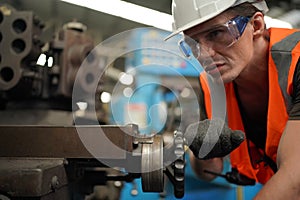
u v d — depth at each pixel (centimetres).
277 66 94
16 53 75
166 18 254
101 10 257
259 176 128
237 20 90
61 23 316
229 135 72
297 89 84
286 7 246
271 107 98
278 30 101
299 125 75
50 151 66
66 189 69
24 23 75
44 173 56
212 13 89
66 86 83
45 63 83
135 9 251
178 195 68
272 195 69
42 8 304
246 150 119
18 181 55
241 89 115
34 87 82
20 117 83
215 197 174
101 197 119
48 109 84
